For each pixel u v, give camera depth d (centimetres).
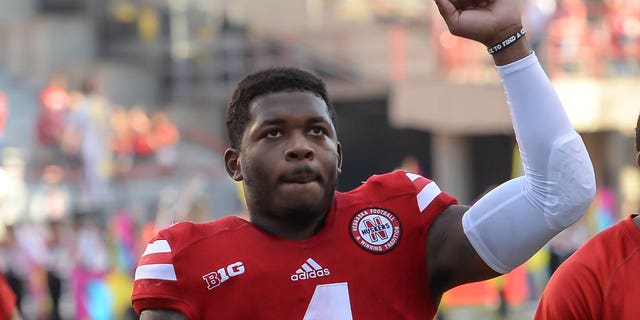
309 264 457
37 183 2895
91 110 2928
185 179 3155
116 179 3070
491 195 466
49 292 1969
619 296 488
